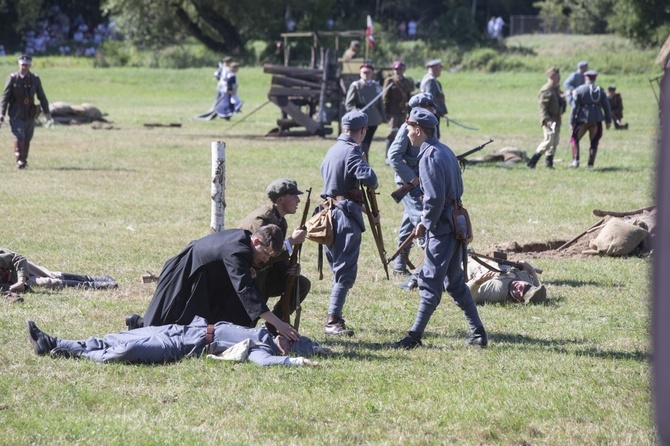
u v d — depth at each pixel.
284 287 16.70
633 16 142.50
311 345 16.05
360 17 180.62
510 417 12.88
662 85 5.59
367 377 14.69
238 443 11.73
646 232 25.91
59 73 120.62
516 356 16.27
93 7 184.38
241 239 15.66
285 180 17.12
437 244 16.38
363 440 12.05
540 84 115.94
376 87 43.34
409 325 18.58
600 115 45.00
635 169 45.25
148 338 15.29
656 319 5.49
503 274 20.73
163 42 150.25
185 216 31.22
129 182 38.97
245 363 15.10
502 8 196.25
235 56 147.38
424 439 12.01
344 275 17.64
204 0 145.88
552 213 32.91
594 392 14.09
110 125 65.62
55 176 40.22
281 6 149.62
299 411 13.05
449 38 165.12
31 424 12.23
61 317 18.22
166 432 12.11
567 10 176.38
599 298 21.05
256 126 68.06
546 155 45.47
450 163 16.30
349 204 17.66
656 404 5.49
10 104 41.91
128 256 24.73
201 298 15.85
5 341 16.36
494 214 32.53
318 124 58.53
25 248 25.36
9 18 167.62
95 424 12.31
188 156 48.47
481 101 97.19
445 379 14.79
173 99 99.12
